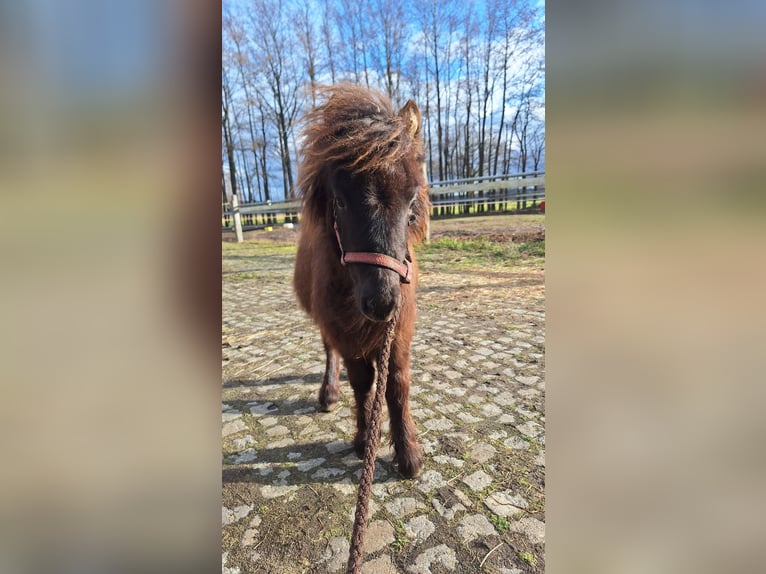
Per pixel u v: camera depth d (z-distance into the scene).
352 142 1.97
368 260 1.92
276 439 3.14
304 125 2.43
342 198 2.02
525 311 5.79
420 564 2.07
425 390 3.70
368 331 2.40
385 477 2.68
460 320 5.52
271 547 2.21
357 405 2.89
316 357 4.65
